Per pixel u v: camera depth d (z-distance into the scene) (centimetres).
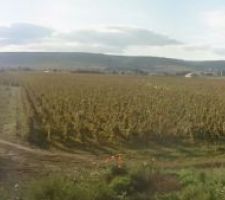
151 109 3647
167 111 3550
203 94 5712
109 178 1602
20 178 1850
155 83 8938
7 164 2114
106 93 5400
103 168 1797
